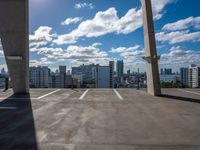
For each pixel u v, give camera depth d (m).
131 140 6.35
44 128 7.52
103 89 20.27
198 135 6.82
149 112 10.12
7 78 19.52
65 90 19.28
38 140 6.34
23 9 14.27
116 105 11.87
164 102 12.88
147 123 8.21
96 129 7.40
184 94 16.42
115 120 8.62
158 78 15.75
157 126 7.81
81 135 6.77
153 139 6.45
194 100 13.62
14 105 11.83
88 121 8.46
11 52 15.48
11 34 14.84
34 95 15.77
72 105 11.85
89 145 5.96
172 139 6.45
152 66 15.73
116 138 6.52
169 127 7.69
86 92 17.75
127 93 17.05
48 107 11.26
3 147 5.83
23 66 16.05
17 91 17.00
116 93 17.05
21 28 14.75
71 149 5.69
